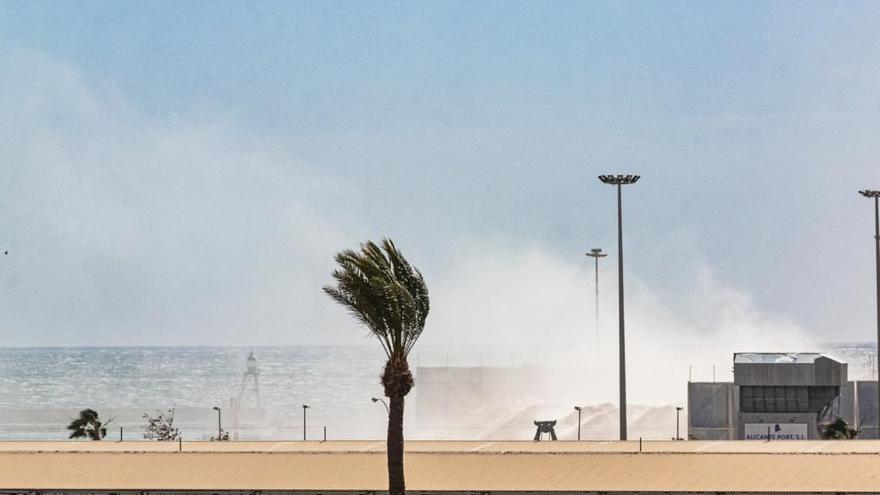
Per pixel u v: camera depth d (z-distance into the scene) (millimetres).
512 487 116562
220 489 119062
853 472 117062
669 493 113062
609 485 116000
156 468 126562
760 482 115312
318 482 120188
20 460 130500
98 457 131375
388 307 100125
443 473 121438
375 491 117062
